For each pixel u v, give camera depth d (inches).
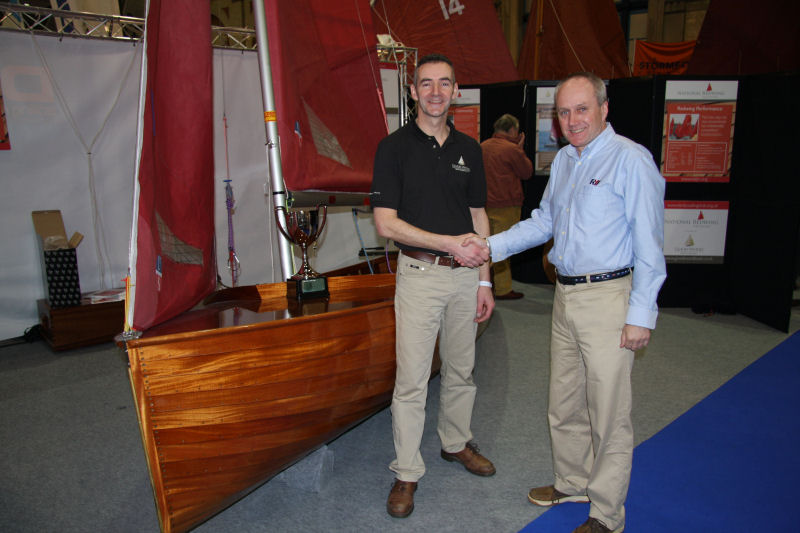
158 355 59.8
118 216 158.2
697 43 241.9
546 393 111.0
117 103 154.2
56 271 136.4
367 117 121.8
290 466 79.4
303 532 69.3
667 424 96.3
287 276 96.6
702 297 171.2
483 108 198.5
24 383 119.6
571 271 63.2
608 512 63.2
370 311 76.5
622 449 62.5
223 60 168.2
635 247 58.8
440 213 71.5
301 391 70.2
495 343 141.9
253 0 91.1
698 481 79.0
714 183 165.5
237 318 71.2
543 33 313.4
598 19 297.4
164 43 70.1
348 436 95.7
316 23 106.0
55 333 136.9
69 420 101.8
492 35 246.1
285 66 95.2
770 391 110.1
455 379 79.0
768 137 150.6
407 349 71.5
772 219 149.9
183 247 74.5
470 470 82.0
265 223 183.9
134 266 61.5
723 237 167.9
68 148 148.7
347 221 204.8
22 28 140.7
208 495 66.1
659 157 164.7
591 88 59.7
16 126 141.0
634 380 116.3
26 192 144.6
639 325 58.1
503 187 172.6
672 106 161.9
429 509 73.6
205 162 78.5
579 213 61.8
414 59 186.7
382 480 81.4
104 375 124.1
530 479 80.6
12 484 80.8
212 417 63.8
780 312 148.5
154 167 67.1
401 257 72.8
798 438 91.2
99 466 85.9
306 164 100.3
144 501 76.7
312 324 70.0
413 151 70.4
